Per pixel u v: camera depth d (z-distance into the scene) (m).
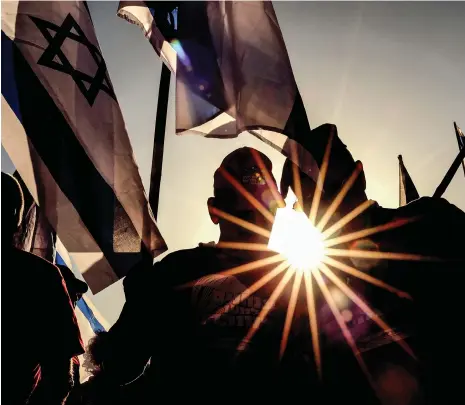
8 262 2.46
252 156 2.41
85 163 2.85
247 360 2.18
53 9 2.96
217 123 3.00
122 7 3.06
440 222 2.41
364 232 2.49
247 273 2.29
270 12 3.13
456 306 2.34
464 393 2.27
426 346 2.32
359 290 2.43
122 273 2.81
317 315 2.39
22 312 2.44
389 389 2.32
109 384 2.45
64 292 2.55
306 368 2.32
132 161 2.93
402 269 2.40
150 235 2.88
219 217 2.39
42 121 2.82
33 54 2.87
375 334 2.37
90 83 2.94
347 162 2.61
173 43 3.07
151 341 2.33
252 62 3.06
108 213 2.84
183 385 2.20
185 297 2.28
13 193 2.50
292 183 2.75
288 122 3.03
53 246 3.02
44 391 2.56
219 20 3.08
